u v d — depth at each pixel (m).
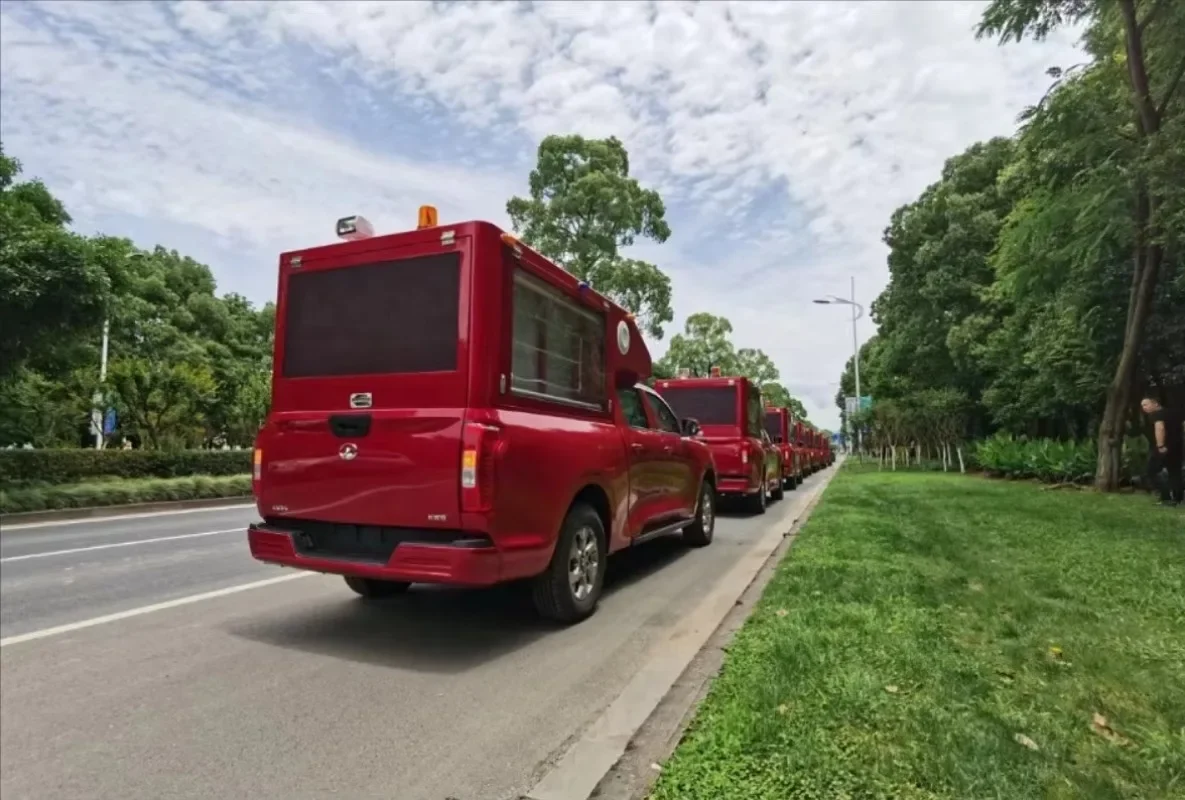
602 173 32.81
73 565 8.71
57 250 15.05
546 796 3.00
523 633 5.44
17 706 4.09
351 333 5.23
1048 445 19.34
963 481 19.44
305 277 5.50
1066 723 3.28
